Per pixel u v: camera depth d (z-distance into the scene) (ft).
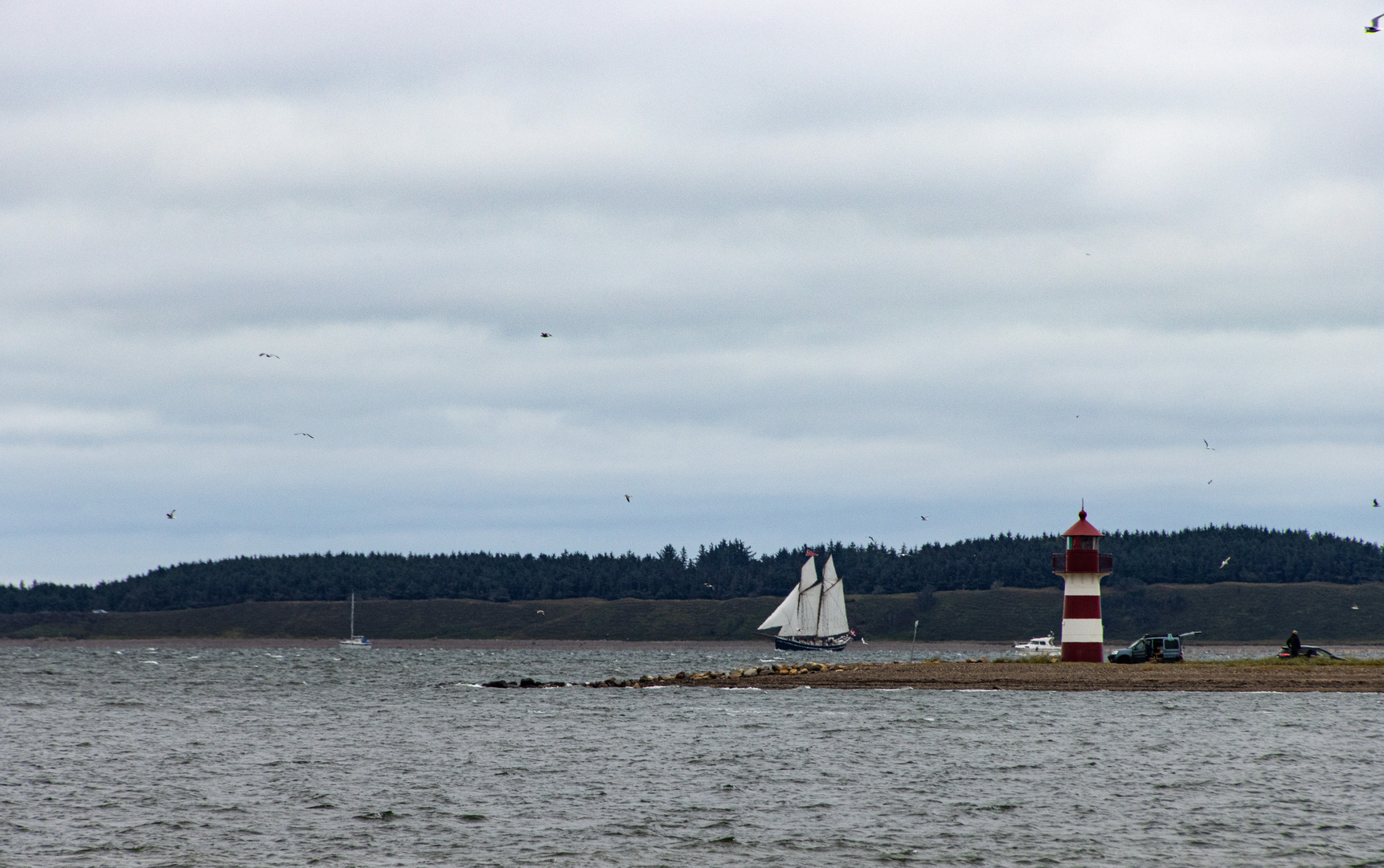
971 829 354.33
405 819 374.84
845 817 371.35
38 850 337.52
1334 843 331.77
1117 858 319.27
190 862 324.39
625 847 337.31
